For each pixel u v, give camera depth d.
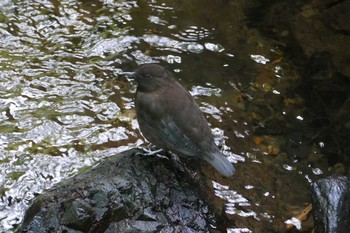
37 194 10.12
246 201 10.15
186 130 9.02
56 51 13.62
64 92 12.44
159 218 8.61
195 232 8.66
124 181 8.84
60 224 8.55
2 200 10.00
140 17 14.80
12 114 11.72
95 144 11.17
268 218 9.98
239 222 9.74
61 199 8.78
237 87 13.03
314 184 9.75
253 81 13.21
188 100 9.21
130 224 8.50
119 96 12.45
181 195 8.96
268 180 10.82
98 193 8.70
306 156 11.46
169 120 9.05
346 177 9.77
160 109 9.04
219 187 10.19
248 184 10.59
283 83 13.18
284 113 12.42
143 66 9.23
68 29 14.30
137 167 9.18
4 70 12.88
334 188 9.52
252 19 14.85
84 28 14.36
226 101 12.62
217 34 14.45
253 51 14.00
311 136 11.92
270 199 10.34
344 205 9.34
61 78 12.82
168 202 8.82
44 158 10.78
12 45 13.69
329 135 11.97
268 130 11.98
